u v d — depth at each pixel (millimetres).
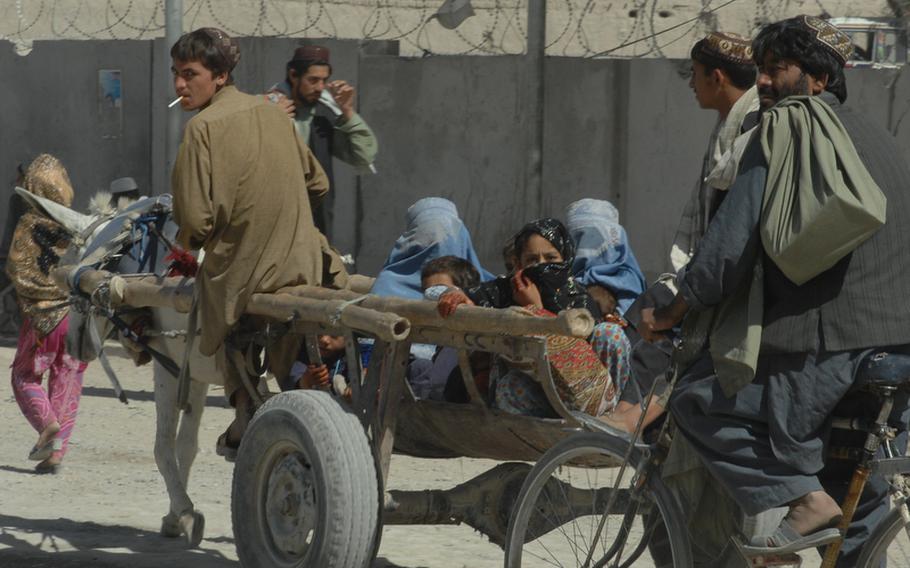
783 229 6844
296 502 8875
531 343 8000
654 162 22531
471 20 30094
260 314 9398
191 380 10758
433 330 8578
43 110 25391
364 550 8531
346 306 8695
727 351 7066
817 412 6984
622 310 11391
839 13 25109
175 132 21297
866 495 7598
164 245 11461
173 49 9727
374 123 23953
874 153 7137
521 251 9250
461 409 8742
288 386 9750
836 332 6945
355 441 8570
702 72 9766
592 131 22891
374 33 30391
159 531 11836
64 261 12586
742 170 7094
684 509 7656
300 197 9641
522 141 23047
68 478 14102
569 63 22922
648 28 28797
